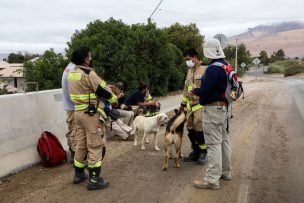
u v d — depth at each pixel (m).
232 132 9.89
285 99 21.39
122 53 16.73
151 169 6.38
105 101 5.44
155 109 9.91
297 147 8.12
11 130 6.18
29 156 6.50
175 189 5.35
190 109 6.47
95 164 5.33
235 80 5.20
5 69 44.06
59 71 16.28
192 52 6.31
